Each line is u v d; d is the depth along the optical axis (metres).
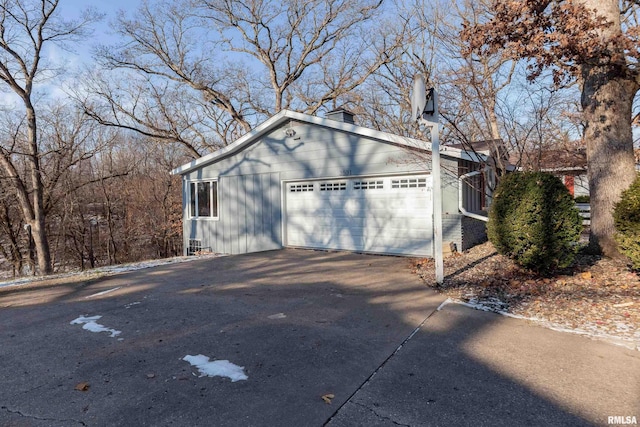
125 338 4.19
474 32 6.96
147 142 24.16
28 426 2.58
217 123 26.58
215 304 5.51
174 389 3.03
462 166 9.82
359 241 10.45
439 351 3.69
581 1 6.77
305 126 11.19
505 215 6.11
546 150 10.74
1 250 20.73
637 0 8.89
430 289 6.08
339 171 10.59
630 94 6.70
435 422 2.54
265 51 24.55
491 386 3.00
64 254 22.02
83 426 2.56
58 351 3.87
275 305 5.41
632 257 5.16
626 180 6.65
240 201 12.86
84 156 18.28
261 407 2.75
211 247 13.77
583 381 3.05
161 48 21.80
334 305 5.35
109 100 19.94
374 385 3.05
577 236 5.71
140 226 24.52
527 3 6.09
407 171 9.44
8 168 16.16
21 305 5.75
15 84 15.75
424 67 14.79
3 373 3.39
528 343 3.84
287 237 11.93
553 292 5.41
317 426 2.52
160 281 7.20
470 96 9.32
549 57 6.16
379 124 20.00
